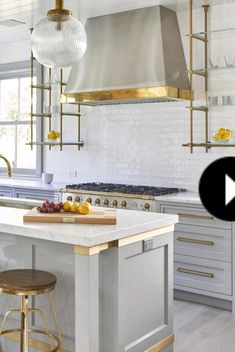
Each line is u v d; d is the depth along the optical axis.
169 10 4.64
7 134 6.56
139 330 2.65
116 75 4.58
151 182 5.02
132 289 2.58
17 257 2.89
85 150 5.63
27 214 2.69
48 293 2.57
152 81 4.32
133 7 4.61
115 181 5.35
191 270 4.02
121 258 2.46
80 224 2.58
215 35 4.47
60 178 5.89
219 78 4.46
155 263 2.78
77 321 2.32
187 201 3.98
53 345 2.74
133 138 5.15
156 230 2.74
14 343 2.96
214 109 4.50
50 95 5.89
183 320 3.63
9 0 4.30
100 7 4.58
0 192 5.61
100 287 2.52
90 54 4.88
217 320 3.64
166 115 4.87
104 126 5.43
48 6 4.51
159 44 4.41
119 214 2.95
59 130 5.88
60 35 2.56
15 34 5.75
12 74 6.39
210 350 3.08
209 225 3.89
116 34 4.73
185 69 4.61
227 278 3.82
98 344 2.35
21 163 6.41
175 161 4.82
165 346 2.88
